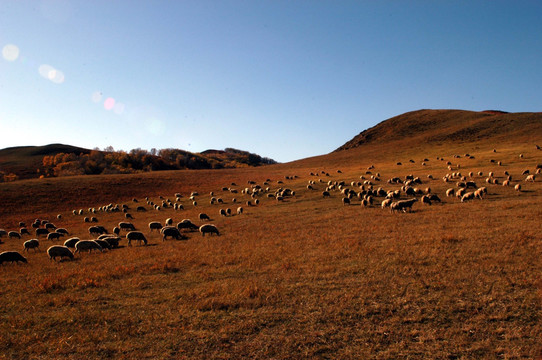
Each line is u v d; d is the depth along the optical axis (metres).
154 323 9.65
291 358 7.74
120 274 15.40
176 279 14.19
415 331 8.60
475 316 9.21
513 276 11.67
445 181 46.62
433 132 110.00
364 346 8.13
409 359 7.54
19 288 13.88
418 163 70.56
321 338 8.55
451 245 16.47
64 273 16.00
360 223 25.62
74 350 8.28
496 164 56.00
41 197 57.78
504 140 80.94
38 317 10.41
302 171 82.62
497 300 10.02
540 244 15.23
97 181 71.00
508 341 8.00
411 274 12.72
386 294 11.02
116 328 9.43
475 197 33.19
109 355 8.05
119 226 34.44
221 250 19.86
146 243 24.97
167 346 8.38
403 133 122.06
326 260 15.69
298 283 12.55
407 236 19.47
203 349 8.19
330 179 61.38
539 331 8.27
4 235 35.34
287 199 45.66
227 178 77.81
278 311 10.15
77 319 10.17
